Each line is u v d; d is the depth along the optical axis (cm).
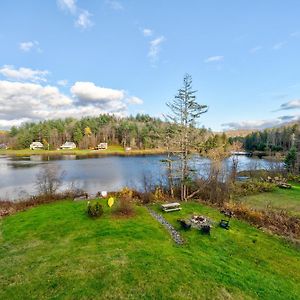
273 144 8931
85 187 3503
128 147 10944
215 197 2330
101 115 15800
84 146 11700
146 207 2058
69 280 900
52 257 1104
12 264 1045
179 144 2480
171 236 1430
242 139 12081
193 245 1318
